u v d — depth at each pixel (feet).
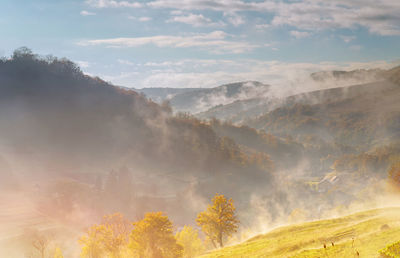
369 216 156.87
